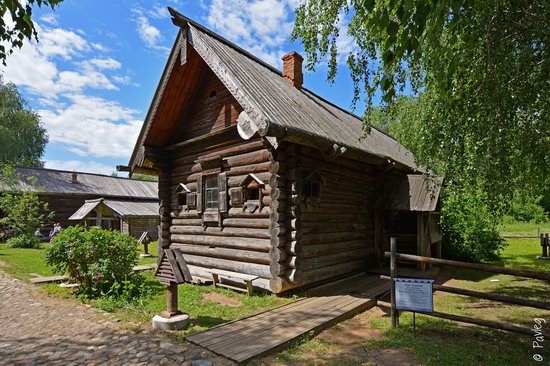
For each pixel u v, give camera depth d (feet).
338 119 32.94
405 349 13.39
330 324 16.21
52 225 77.66
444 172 16.46
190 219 29.14
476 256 37.63
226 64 22.74
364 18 13.09
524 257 40.86
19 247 56.34
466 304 20.63
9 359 12.52
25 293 22.58
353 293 21.85
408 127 19.80
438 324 16.47
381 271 28.89
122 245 22.91
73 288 23.47
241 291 22.72
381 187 31.48
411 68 15.29
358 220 28.84
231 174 25.52
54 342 14.06
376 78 15.05
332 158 22.30
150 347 13.20
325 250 24.17
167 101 28.30
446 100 15.08
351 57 15.62
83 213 70.23
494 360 12.37
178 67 26.53
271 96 23.90
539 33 12.14
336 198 25.96
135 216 74.64
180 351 12.73
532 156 16.01
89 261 21.91
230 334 14.19
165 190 31.24
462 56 13.61
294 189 21.36
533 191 18.31
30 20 12.44
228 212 25.35
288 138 19.33
